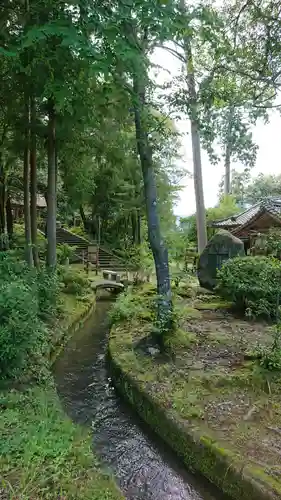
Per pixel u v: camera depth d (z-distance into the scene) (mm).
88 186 11258
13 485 2430
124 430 4125
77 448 3068
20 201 17516
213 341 5871
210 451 3123
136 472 3402
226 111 5570
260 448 3080
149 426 4070
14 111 7559
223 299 8539
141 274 11195
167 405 3916
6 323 3746
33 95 6840
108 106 6496
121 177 15961
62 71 4645
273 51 5402
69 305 8828
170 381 4469
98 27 3646
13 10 4566
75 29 3572
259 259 7625
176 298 8047
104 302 11742
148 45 5078
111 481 2762
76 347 7059
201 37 5281
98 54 3613
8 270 4680
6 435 2980
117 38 3680
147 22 3938
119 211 19672
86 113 6051
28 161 8555
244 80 5695
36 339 4332
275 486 2588
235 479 2828
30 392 3902
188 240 15922
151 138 5652
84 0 3670
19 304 3867
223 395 4070
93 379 5523
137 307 7629
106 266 18250
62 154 8852
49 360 5590
